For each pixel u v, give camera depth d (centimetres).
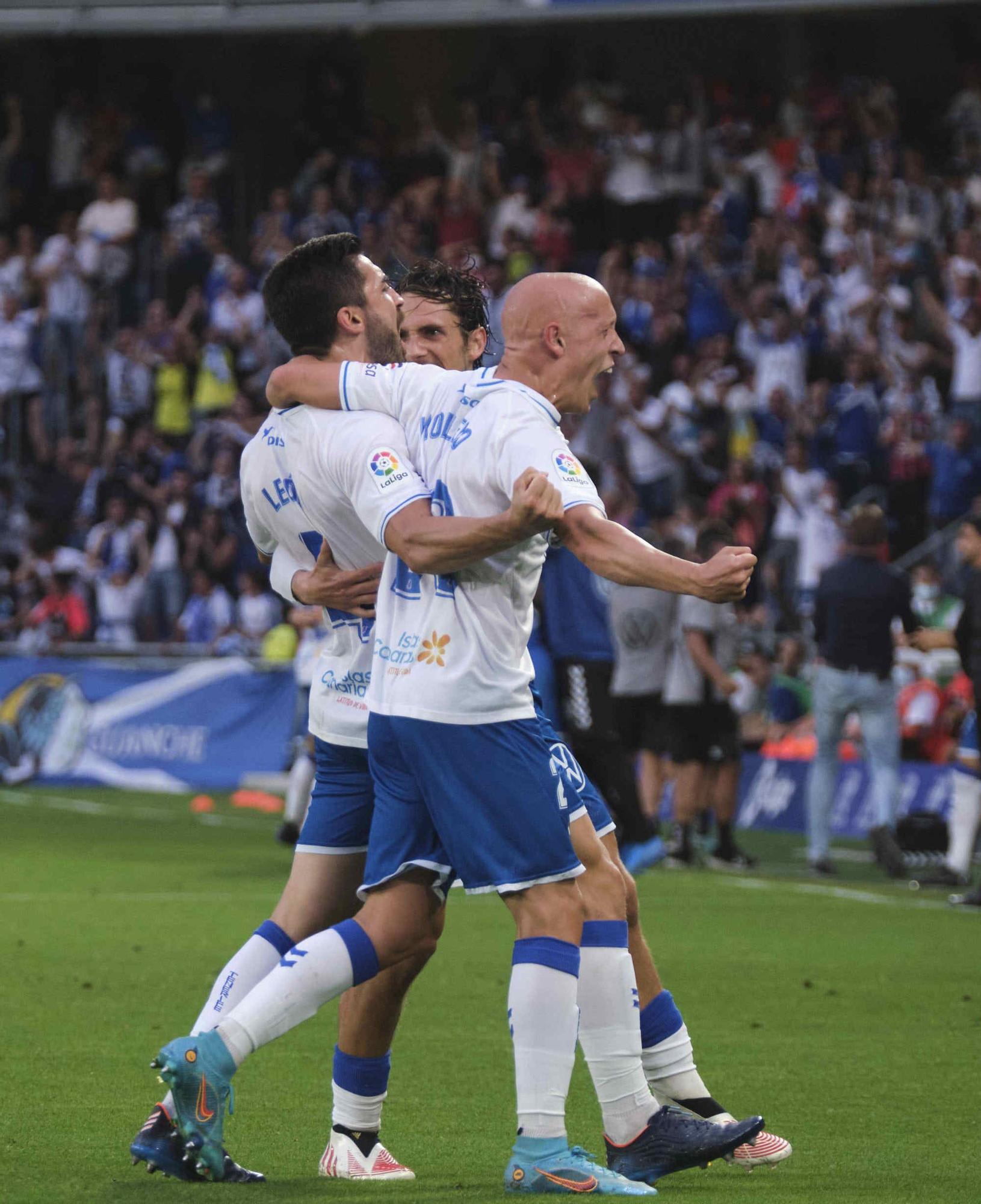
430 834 1362
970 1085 1834
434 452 1359
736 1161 1464
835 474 6450
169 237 7975
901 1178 1423
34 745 6131
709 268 7225
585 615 3300
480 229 8019
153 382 7575
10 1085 1748
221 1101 1309
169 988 2361
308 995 1323
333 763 1475
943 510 6103
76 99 8719
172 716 6028
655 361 7056
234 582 6775
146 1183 1355
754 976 2569
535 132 8362
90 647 6250
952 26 8375
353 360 1448
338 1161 1413
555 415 1344
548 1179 1319
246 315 7525
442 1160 1481
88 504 7169
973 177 7444
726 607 4128
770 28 8588
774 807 5081
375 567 1428
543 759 1334
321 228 7781
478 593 1320
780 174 7744
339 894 1474
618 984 1391
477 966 2606
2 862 3941
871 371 6475
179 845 4353
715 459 6656
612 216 7975
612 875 1403
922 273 7006
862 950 2856
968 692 4841
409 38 8962
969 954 2828
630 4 7100
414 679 1325
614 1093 1394
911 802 4672
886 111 7950
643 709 4381
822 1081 1852
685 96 8625
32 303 7819
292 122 9006
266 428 1466
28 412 7638
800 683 5312
